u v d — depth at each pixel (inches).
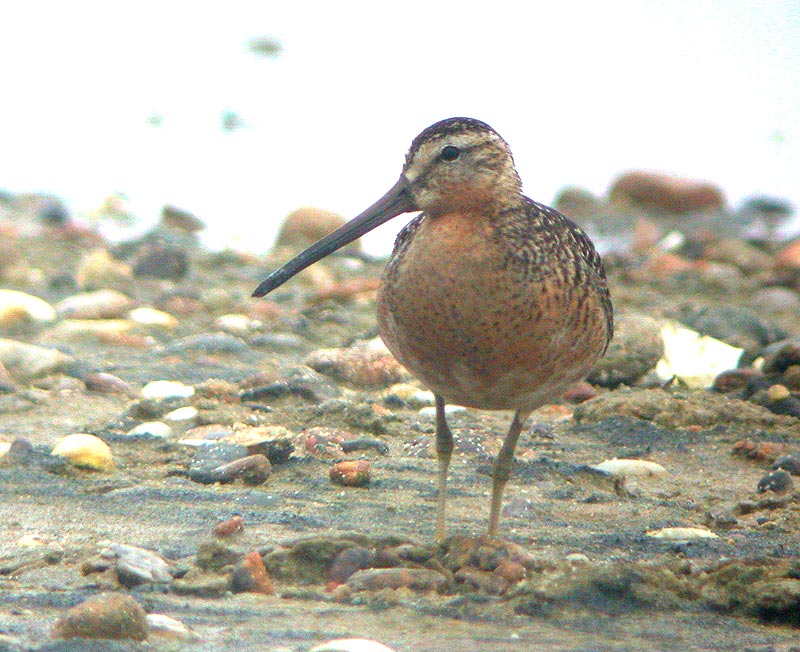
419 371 403.9
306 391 576.7
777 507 457.4
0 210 1019.9
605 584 349.4
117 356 649.6
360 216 425.4
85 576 363.3
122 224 1018.1
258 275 868.0
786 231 1088.2
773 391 604.1
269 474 468.1
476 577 356.2
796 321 802.2
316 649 296.7
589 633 327.9
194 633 314.7
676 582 356.2
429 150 400.5
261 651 305.0
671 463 519.8
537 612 338.6
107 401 570.9
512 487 471.5
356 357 621.9
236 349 666.2
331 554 366.0
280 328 717.9
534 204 412.8
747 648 321.7
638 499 470.3
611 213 1107.3
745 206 1133.1
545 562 363.6
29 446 482.9
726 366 659.4
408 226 431.5
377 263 951.6
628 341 635.5
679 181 1133.7
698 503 468.4
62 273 806.5
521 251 383.9
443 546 374.0
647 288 877.8
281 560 364.5
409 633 322.0
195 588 350.6
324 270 892.6
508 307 381.7
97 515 422.3
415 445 514.0
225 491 450.3
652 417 572.4
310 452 501.0
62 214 1020.5
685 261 964.0
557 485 476.1
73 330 677.9
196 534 405.7
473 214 394.3
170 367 632.4
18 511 422.9
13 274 807.1
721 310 737.6
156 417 545.6
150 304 756.0
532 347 386.6
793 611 343.3
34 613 326.6
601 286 414.6
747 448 525.7
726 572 360.8
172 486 455.2
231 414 543.2
